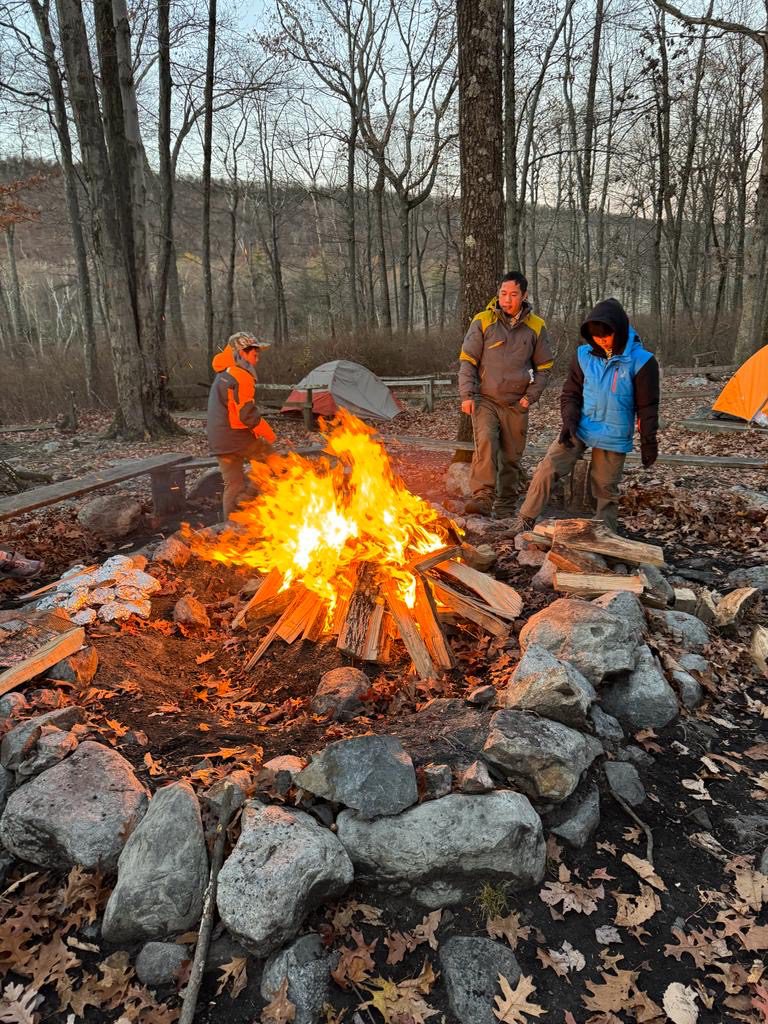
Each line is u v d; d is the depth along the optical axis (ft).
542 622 10.21
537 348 16.52
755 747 9.09
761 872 7.12
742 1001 5.85
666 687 9.46
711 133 91.04
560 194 101.30
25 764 7.99
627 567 13.08
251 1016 5.77
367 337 68.64
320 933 6.40
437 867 6.65
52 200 91.66
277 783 7.57
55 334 144.56
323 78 76.07
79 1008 5.90
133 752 8.43
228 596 14.25
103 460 33.14
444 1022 5.72
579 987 6.01
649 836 7.52
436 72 79.25
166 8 44.62
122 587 13.12
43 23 49.47
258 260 146.41
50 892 6.96
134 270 37.86
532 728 7.96
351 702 9.56
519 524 15.47
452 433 39.47
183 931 6.51
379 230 80.79
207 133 57.36
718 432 33.91
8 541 18.30
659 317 77.15
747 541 16.55
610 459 14.32
